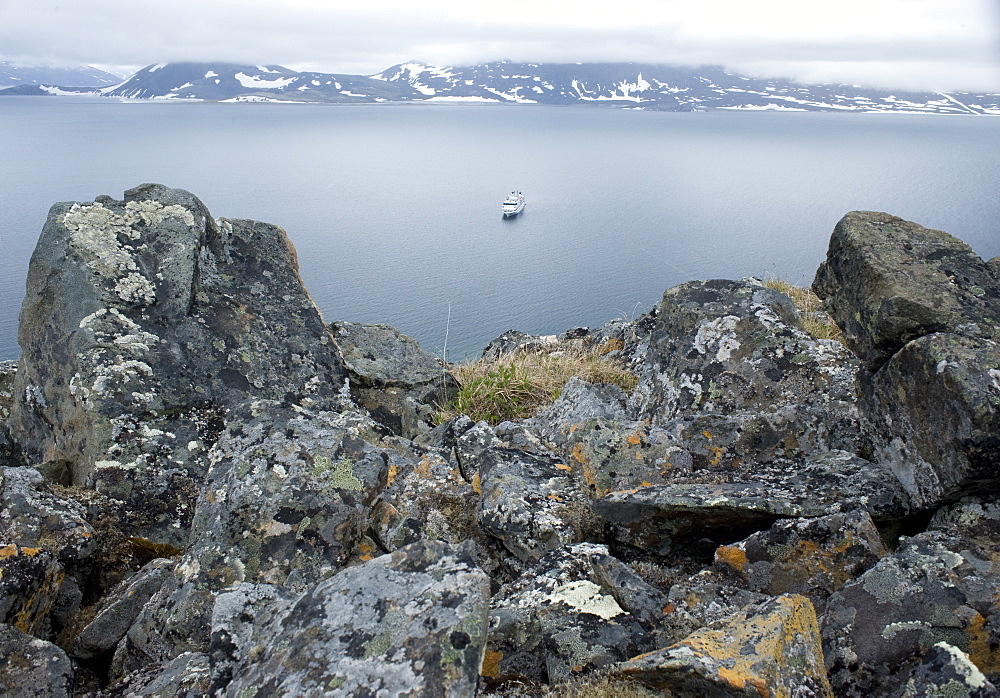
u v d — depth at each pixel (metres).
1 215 145.25
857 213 9.16
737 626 3.75
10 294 70.81
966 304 6.72
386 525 5.33
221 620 3.90
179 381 7.09
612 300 93.81
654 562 5.21
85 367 6.80
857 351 8.23
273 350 8.05
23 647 4.20
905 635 3.85
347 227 177.75
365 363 9.00
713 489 5.15
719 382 7.48
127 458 6.40
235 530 4.88
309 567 4.73
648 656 3.57
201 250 8.16
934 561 4.10
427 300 93.12
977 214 170.88
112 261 7.50
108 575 5.85
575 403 7.43
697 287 8.57
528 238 159.25
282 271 8.88
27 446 6.94
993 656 3.76
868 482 5.04
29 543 5.20
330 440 5.23
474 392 8.84
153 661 4.48
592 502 5.43
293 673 3.20
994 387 4.61
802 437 6.00
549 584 4.40
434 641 3.16
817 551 4.47
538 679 4.00
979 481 4.59
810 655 3.62
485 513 5.42
